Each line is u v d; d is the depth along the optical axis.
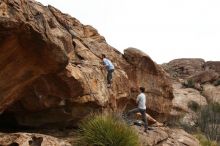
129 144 9.59
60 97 10.80
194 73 42.88
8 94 8.77
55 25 11.11
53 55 8.55
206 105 30.69
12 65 8.20
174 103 27.08
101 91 12.19
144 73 17.55
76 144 9.70
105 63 13.23
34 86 10.01
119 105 14.85
